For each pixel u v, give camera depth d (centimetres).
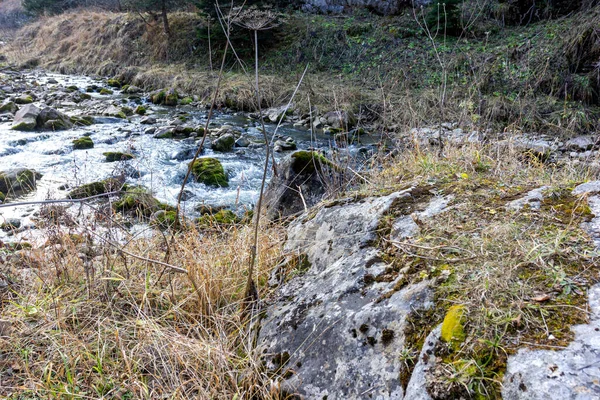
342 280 187
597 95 877
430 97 918
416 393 123
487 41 1141
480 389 116
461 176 242
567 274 139
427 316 145
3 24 2998
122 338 200
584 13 1048
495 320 129
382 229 205
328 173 376
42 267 259
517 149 356
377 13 1562
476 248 164
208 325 216
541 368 111
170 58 1698
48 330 202
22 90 1377
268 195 407
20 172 595
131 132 912
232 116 1133
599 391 100
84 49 2011
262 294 223
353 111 1023
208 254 262
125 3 1880
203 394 165
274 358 174
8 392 172
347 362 151
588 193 180
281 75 1344
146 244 293
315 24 1530
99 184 545
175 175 653
